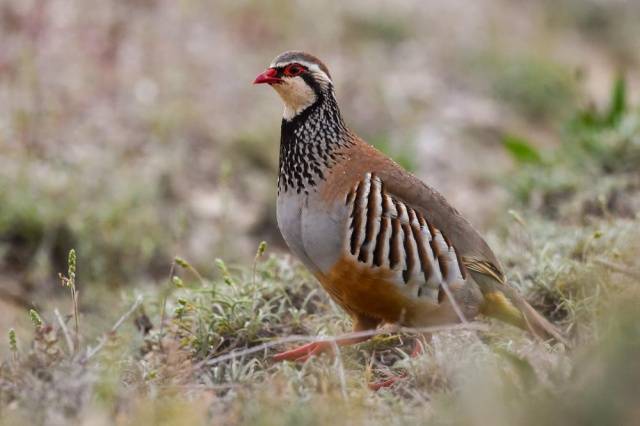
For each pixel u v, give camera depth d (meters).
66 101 17.38
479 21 25.86
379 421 6.85
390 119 19.84
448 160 18.72
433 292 8.44
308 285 9.97
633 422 5.82
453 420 6.46
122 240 13.94
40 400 6.77
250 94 19.30
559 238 10.77
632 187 12.90
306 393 7.19
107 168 15.25
